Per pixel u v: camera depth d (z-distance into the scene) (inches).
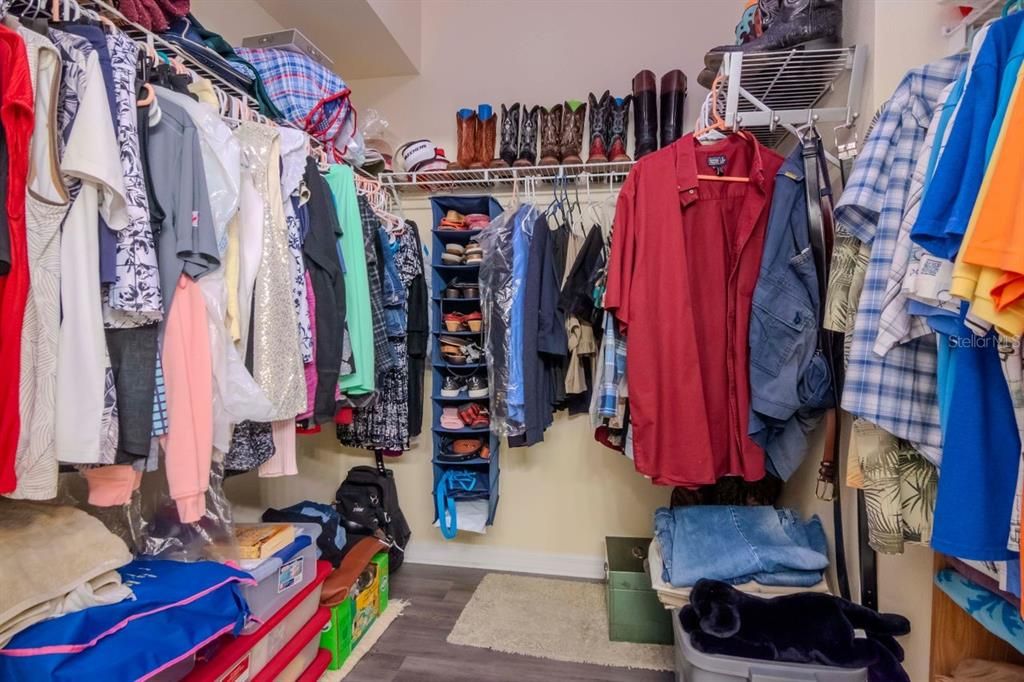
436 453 78.8
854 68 46.9
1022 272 21.8
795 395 45.8
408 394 79.9
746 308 50.0
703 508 59.2
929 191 26.3
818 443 55.7
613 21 83.1
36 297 28.0
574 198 83.5
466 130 80.3
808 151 46.6
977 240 23.2
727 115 48.9
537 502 85.8
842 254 41.2
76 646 29.8
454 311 81.3
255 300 43.8
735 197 52.7
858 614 42.6
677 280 49.8
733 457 50.9
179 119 36.5
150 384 33.2
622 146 75.1
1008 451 27.0
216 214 39.1
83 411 29.2
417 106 88.9
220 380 39.4
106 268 30.4
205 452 37.3
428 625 68.6
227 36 66.6
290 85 60.8
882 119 36.9
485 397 76.4
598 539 84.1
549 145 78.0
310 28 76.2
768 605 44.8
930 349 34.3
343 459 92.7
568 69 84.4
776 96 58.2
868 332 35.4
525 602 74.6
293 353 46.0
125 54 32.9
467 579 82.5
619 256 52.3
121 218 30.7
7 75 26.4
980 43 27.5
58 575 31.4
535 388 67.1
